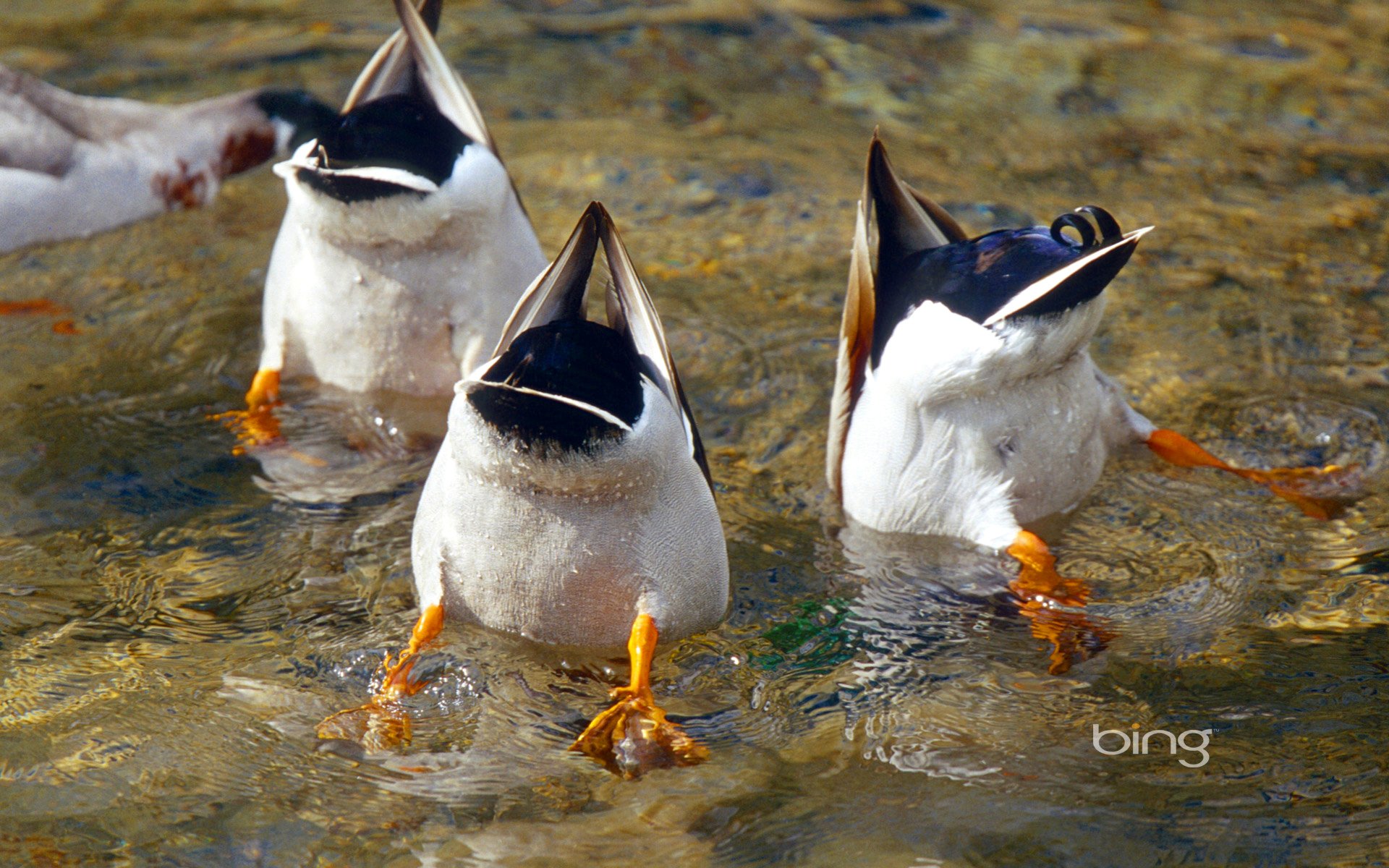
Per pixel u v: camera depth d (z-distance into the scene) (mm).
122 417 11242
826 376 11953
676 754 7660
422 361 11203
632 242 14180
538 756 7688
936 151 16031
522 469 7500
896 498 9586
